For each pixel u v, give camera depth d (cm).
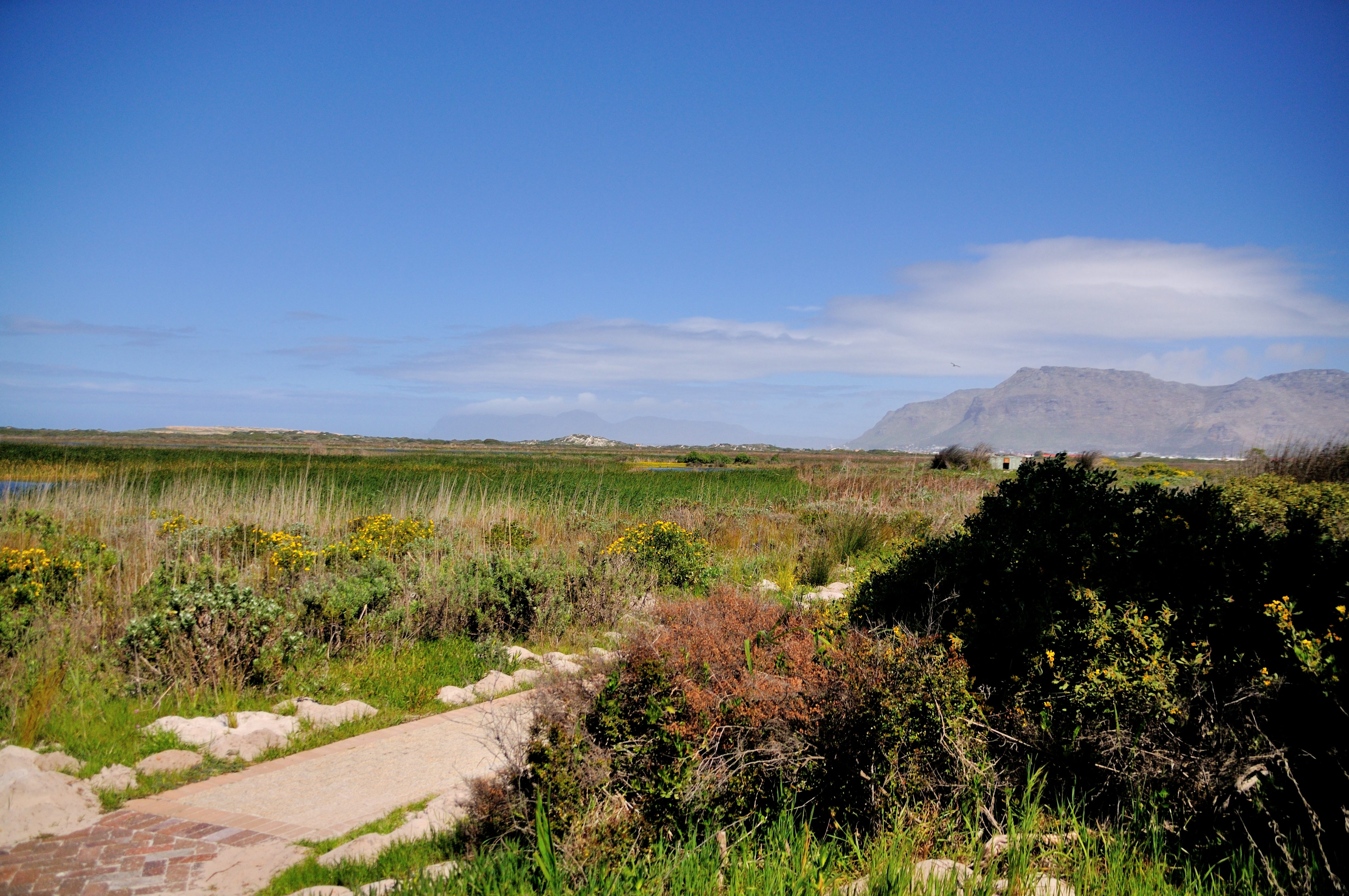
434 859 362
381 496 1778
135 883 340
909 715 368
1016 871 295
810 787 370
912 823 353
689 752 368
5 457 3462
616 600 874
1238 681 353
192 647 621
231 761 505
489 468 3681
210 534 1023
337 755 518
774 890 297
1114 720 360
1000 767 379
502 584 862
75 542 1004
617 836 333
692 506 1692
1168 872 299
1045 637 402
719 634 466
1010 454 3781
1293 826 302
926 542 620
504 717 480
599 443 16738
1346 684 311
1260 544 424
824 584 1087
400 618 801
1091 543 458
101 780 453
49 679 555
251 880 347
